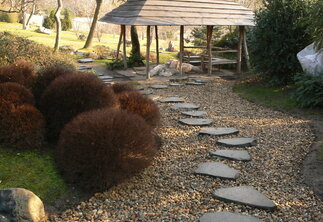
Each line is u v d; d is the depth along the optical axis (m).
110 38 27.88
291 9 8.43
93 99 4.52
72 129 3.71
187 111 6.89
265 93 8.54
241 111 6.97
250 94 8.60
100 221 3.04
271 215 3.05
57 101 4.52
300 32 8.40
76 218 3.10
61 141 3.85
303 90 6.87
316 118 6.15
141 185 3.71
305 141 4.97
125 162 3.50
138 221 3.03
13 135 4.16
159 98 8.20
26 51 7.04
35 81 5.36
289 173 3.93
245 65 13.15
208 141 5.09
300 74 7.37
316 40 7.02
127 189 3.62
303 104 6.81
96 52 17.25
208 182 3.75
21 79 5.13
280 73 8.95
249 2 20.59
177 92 9.02
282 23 8.52
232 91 9.18
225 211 3.08
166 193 3.53
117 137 3.49
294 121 6.06
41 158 4.11
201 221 2.92
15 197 2.91
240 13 12.04
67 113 4.48
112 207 3.28
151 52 17.52
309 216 3.02
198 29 18.30
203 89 9.47
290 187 3.59
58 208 3.27
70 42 20.39
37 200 3.04
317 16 6.78
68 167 3.59
